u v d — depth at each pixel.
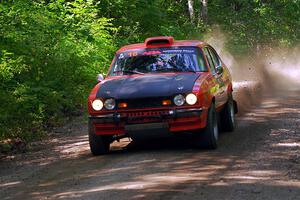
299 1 79.81
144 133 20.69
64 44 38.75
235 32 77.00
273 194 14.91
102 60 43.66
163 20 63.84
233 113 25.84
